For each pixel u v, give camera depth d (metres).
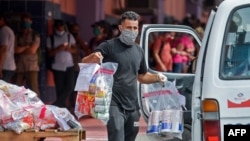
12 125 12.09
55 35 26.17
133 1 38.75
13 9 27.84
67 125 12.38
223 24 10.88
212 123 10.76
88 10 32.09
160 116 12.81
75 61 26.53
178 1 52.06
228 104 10.73
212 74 10.80
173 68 25.61
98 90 12.20
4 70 23.75
